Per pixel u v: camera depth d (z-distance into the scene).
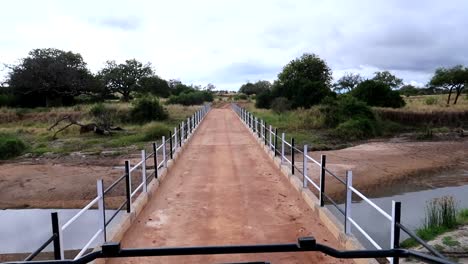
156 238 5.81
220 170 11.12
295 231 6.08
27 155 18.45
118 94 74.62
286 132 25.50
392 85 77.44
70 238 8.16
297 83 41.00
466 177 14.84
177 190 8.81
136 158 17.00
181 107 47.06
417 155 19.12
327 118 28.00
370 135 26.22
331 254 2.16
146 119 31.73
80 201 11.02
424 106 38.50
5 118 33.47
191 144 16.78
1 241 8.22
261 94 44.91
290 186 9.04
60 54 48.53
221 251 2.12
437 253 2.72
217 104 68.12
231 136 19.81
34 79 43.03
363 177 14.32
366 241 8.08
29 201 11.16
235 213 7.04
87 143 21.66
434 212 9.20
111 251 2.12
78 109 37.16
